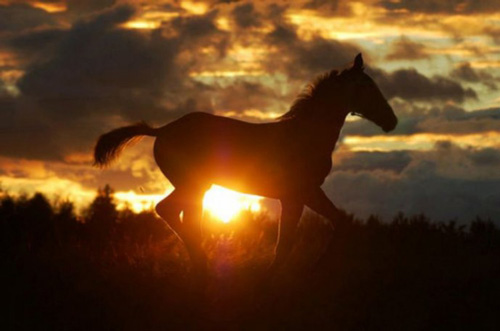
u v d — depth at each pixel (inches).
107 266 540.4
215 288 497.4
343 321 457.7
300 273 526.0
